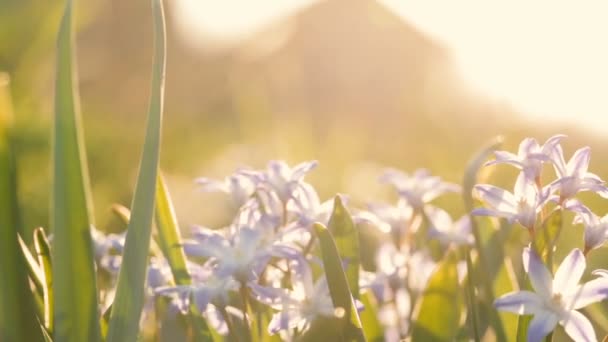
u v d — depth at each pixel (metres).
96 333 0.50
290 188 0.56
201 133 1.99
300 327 0.54
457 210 1.14
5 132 0.52
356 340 0.51
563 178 0.51
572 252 0.51
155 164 0.51
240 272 0.52
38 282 0.56
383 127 1.80
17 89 1.48
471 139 1.51
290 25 2.13
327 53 2.05
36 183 1.37
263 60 2.09
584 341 0.49
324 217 0.57
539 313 0.50
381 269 0.63
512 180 0.91
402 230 0.65
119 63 2.60
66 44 0.50
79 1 1.86
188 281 0.55
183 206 1.12
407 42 1.91
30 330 0.52
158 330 0.59
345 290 0.51
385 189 1.38
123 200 1.59
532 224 0.52
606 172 1.27
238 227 0.55
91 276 0.50
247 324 0.53
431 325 0.57
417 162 1.66
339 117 1.92
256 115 1.43
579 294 0.50
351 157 1.62
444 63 1.73
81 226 0.50
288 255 0.52
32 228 1.24
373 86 1.94
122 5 2.59
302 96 2.02
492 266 0.60
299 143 1.50
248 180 0.58
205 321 0.55
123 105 2.55
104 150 1.64
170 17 2.46
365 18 2.09
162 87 0.51
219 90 2.10
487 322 0.60
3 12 1.50
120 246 0.61
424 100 1.73
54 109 0.50
